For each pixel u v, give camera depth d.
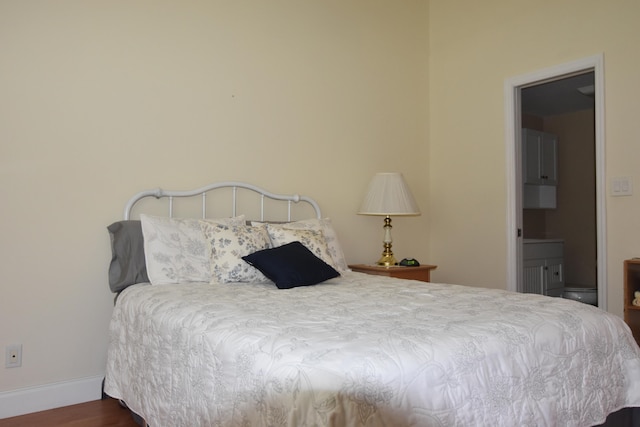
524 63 3.47
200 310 1.72
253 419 1.19
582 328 1.58
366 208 3.44
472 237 3.81
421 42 4.11
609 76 3.00
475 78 3.80
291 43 3.34
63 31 2.48
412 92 4.04
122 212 2.64
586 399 1.50
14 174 2.34
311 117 3.43
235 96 3.07
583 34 3.14
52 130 2.44
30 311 2.38
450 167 3.99
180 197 2.84
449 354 1.23
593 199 5.15
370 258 3.77
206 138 2.94
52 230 2.44
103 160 2.59
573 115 5.33
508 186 3.57
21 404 2.34
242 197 3.08
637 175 2.87
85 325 2.53
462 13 3.90
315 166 3.44
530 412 1.33
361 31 3.72
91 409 2.41
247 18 3.13
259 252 2.38
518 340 1.39
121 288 2.44
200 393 1.47
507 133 3.57
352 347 1.20
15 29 2.35
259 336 1.35
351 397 1.05
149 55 2.75
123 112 2.65
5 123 2.32
